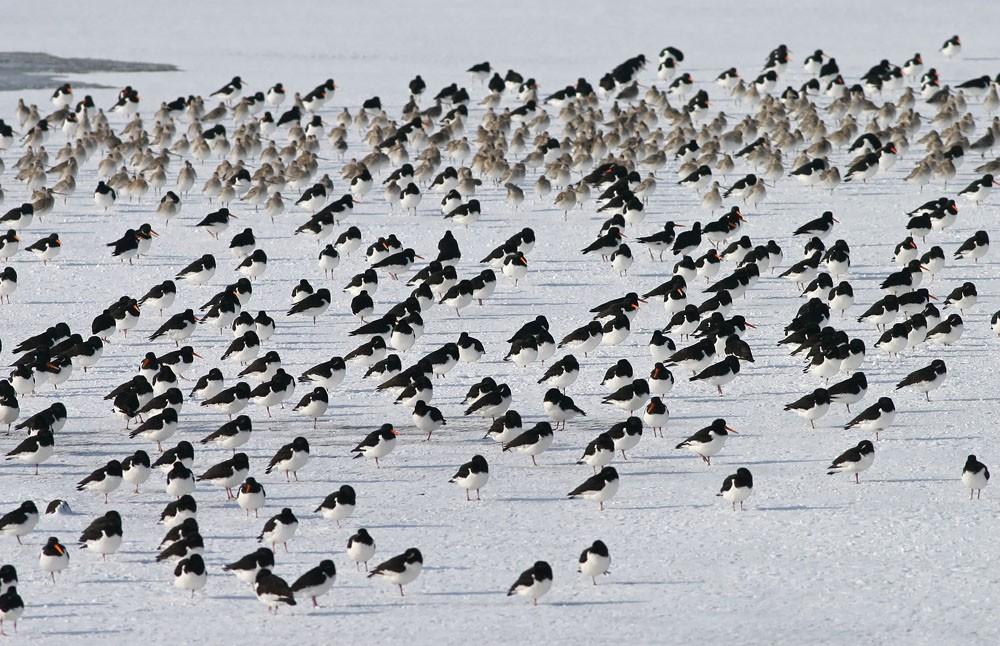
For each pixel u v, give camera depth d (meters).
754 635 28.06
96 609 29.38
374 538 33.19
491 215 65.00
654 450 39.28
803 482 36.69
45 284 55.62
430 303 51.69
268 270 57.47
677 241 56.94
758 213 65.19
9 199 68.19
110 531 31.70
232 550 32.47
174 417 38.38
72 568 31.67
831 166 73.31
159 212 64.12
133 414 40.94
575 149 73.69
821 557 32.12
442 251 56.50
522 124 78.44
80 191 69.50
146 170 70.19
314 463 38.38
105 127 78.06
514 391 44.38
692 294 54.22
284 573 30.81
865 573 31.23
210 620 28.81
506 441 38.69
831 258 54.47
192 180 68.56
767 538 33.16
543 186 67.31
